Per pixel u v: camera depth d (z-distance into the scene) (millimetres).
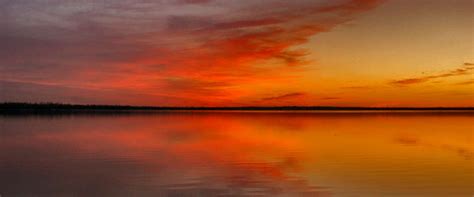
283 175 12992
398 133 28312
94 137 25453
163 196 10766
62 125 38844
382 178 12406
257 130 32562
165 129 33969
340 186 11602
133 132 30000
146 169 13969
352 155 16984
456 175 12703
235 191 11164
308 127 36156
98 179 12523
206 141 23359
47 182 12266
